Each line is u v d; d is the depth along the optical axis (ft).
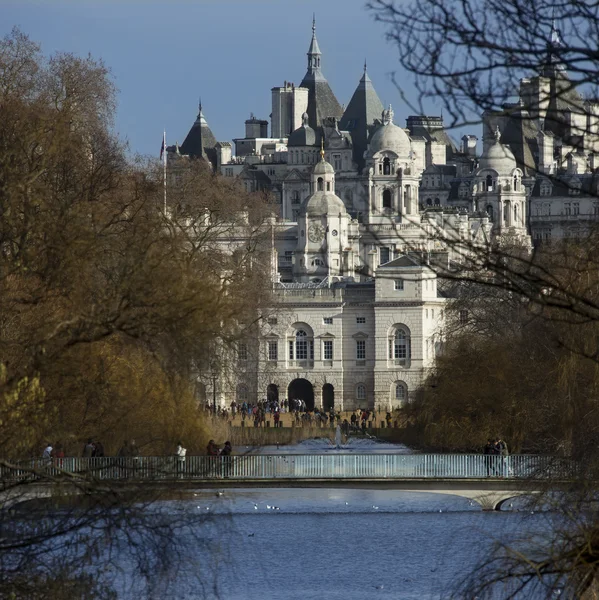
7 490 446.19
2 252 508.94
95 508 444.55
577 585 405.80
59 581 443.32
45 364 453.58
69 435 479.41
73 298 472.44
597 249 434.30
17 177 511.40
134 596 482.28
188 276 461.37
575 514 469.98
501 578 429.79
